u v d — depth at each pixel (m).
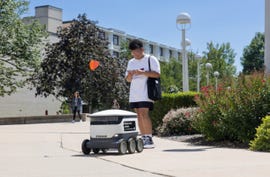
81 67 38.06
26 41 36.59
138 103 8.95
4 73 37.34
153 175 5.33
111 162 6.62
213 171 5.50
